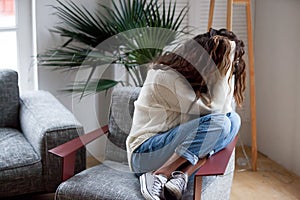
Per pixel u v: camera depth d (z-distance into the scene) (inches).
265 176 132.9
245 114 152.9
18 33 137.3
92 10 136.4
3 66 138.1
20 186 102.3
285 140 137.0
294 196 120.8
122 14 134.1
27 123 113.6
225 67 92.0
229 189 102.2
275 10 137.8
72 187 90.2
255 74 150.9
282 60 135.9
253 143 135.3
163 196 85.2
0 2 134.0
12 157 102.4
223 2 144.4
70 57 126.6
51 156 103.2
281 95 137.6
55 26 133.6
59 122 105.3
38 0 131.2
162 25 125.2
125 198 85.4
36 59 134.7
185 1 141.3
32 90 139.6
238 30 148.4
